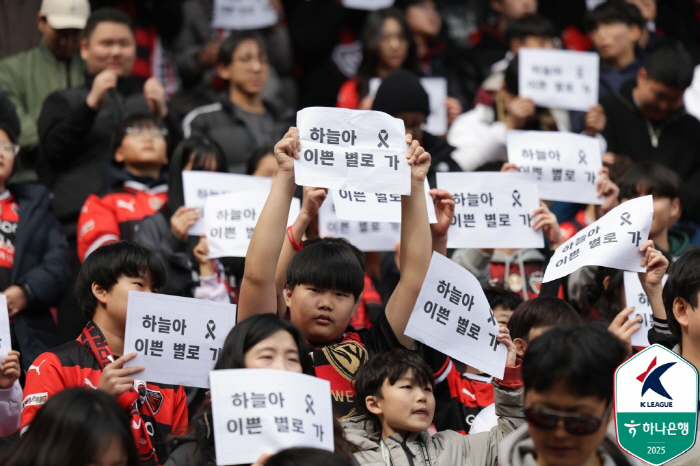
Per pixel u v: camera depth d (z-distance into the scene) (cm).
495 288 622
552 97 838
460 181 625
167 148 801
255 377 383
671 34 1252
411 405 459
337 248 506
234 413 377
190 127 901
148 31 1074
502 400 474
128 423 351
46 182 820
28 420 457
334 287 496
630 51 1019
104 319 499
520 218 624
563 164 696
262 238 459
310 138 462
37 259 695
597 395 337
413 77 785
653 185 692
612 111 907
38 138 824
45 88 891
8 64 895
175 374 464
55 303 686
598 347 341
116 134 766
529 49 841
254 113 919
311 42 1138
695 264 455
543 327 500
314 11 1149
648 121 897
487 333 485
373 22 995
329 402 392
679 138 889
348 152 465
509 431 469
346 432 460
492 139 899
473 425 543
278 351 408
